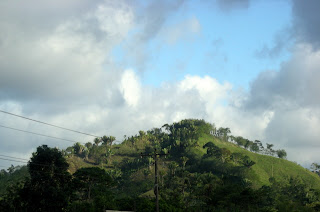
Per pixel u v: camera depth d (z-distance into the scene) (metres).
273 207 139.50
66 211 91.31
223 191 131.12
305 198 179.00
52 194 88.88
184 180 178.00
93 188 108.56
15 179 125.31
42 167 95.62
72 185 102.44
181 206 121.00
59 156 99.44
